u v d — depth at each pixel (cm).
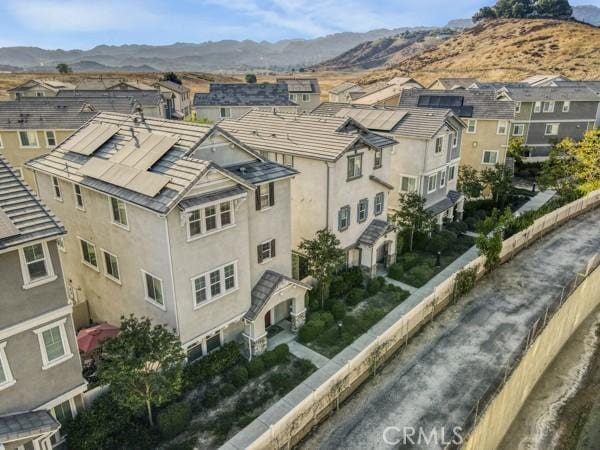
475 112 4809
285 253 2512
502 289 3016
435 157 3650
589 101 6128
